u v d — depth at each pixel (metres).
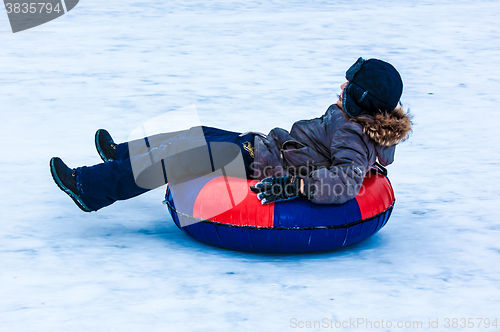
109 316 4.98
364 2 36.72
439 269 6.21
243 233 6.32
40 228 7.33
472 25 28.55
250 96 15.55
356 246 7.01
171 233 7.40
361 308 5.23
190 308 5.15
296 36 24.84
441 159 11.22
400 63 20.41
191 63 19.67
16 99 15.05
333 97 15.58
